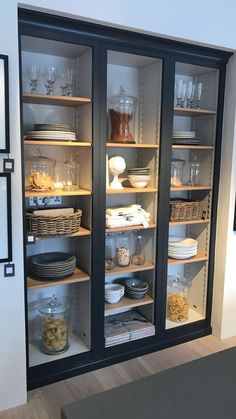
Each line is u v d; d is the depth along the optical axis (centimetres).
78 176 242
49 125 210
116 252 258
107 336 247
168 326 275
